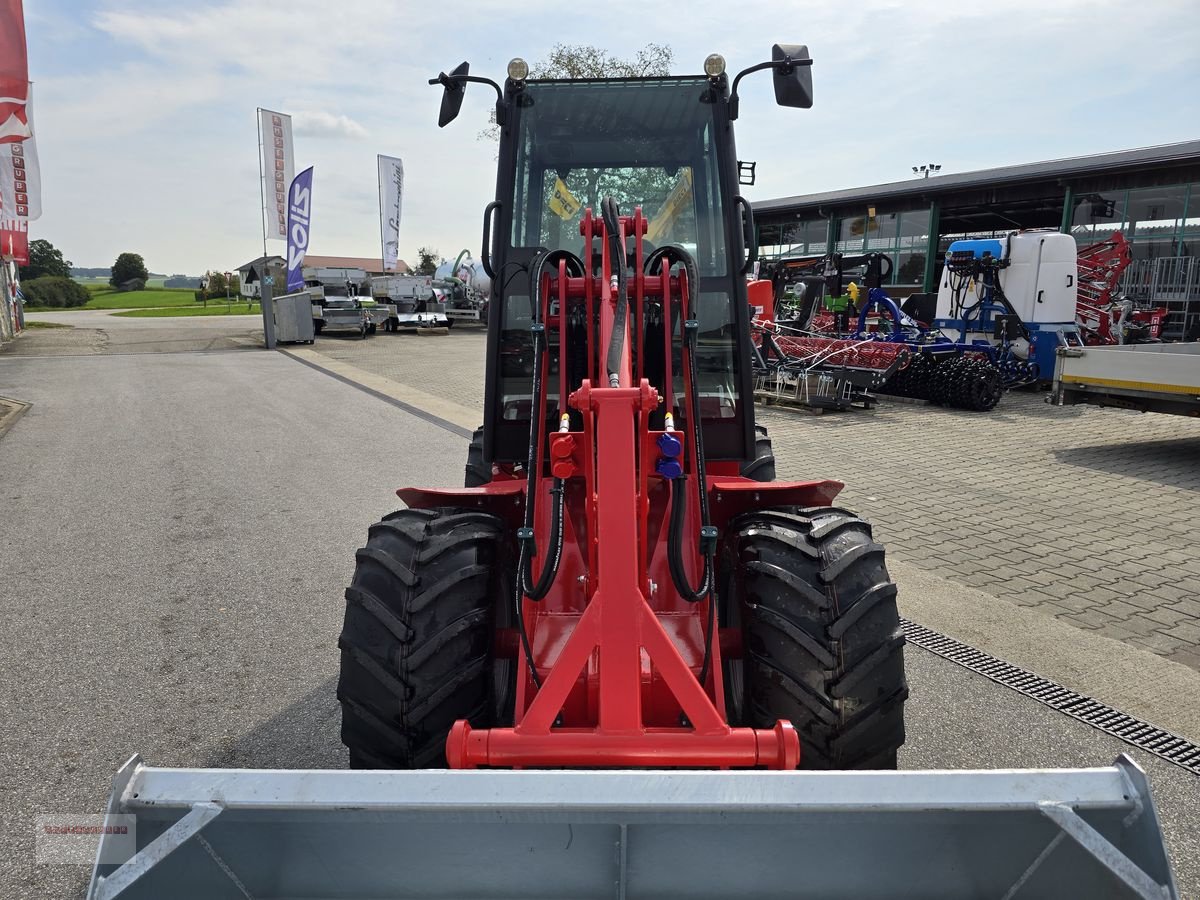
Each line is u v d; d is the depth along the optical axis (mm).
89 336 28844
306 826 1773
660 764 2164
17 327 30609
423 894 1850
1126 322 15961
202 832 1754
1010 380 13750
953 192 20641
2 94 13461
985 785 1715
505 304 3486
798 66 3297
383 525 2797
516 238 3506
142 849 1675
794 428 10820
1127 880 1593
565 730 2266
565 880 1816
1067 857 1738
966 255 14203
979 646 4504
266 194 24016
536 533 2934
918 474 8250
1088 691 4031
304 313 24484
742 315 3379
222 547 6199
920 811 1699
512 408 3490
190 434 10547
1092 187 17781
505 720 3068
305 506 7254
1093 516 6812
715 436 3434
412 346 24031
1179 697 3969
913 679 4156
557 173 3514
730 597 3193
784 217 26656
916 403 13016
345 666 2562
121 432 10719
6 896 2764
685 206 3484
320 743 3646
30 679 4223
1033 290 13688
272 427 11008
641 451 2551
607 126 3494
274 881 1836
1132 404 8883
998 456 9086
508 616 3148
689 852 1800
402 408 12586
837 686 2451
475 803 1708
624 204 3512
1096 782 1719
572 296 3217
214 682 4188
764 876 1824
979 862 1799
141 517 6965
